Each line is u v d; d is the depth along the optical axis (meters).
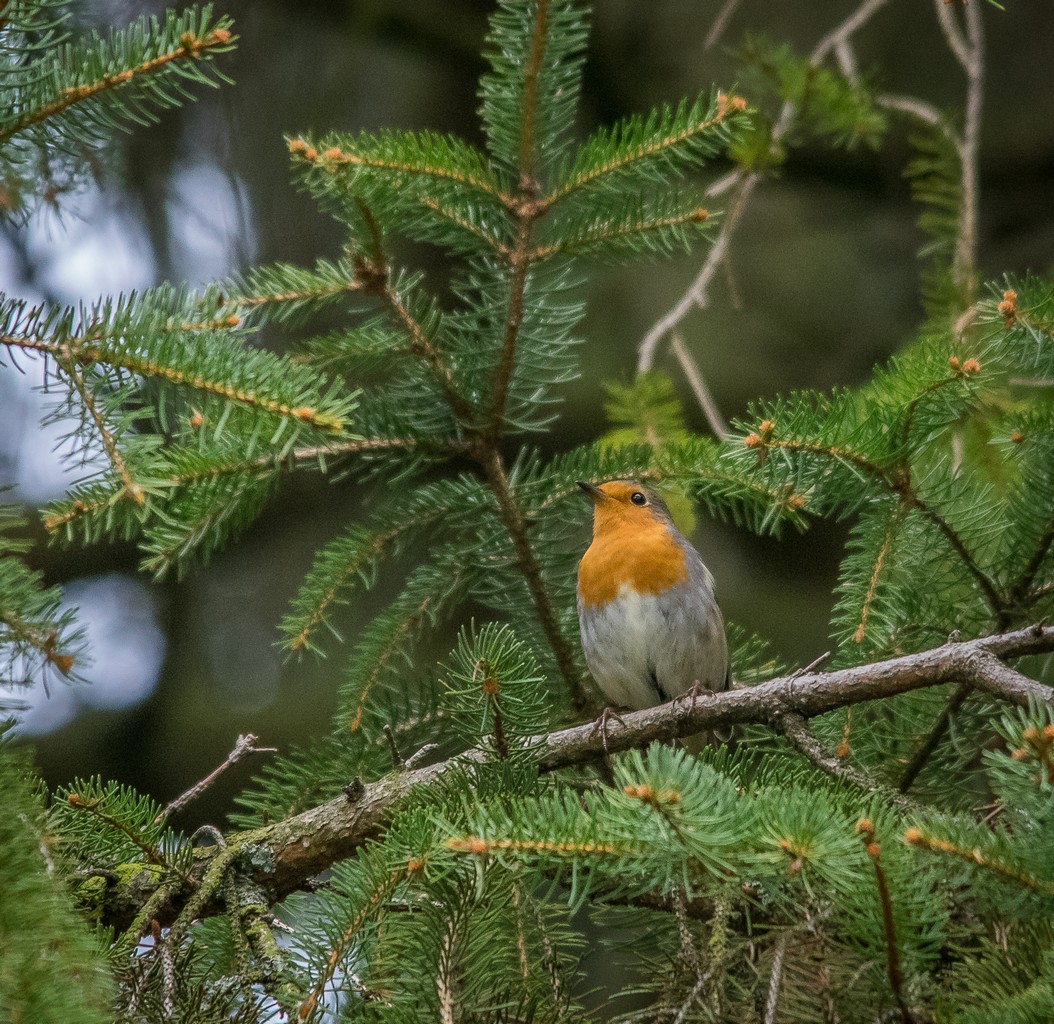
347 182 6.83
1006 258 14.80
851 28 10.84
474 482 8.24
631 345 16.30
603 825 4.65
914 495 7.17
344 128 15.88
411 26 14.44
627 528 9.55
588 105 14.58
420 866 5.29
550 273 7.77
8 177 7.43
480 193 7.19
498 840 4.63
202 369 5.39
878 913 4.68
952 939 5.63
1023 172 14.97
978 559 7.47
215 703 14.39
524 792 6.12
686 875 4.55
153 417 5.78
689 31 16.52
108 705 14.30
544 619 8.43
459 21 14.55
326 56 15.73
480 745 6.31
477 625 14.41
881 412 6.79
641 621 9.34
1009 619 7.43
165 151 13.93
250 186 15.38
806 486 7.19
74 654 5.20
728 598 15.81
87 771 13.84
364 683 8.15
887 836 4.70
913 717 7.47
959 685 7.18
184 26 5.53
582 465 8.34
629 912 6.57
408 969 5.35
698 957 5.56
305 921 5.57
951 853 4.59
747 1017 5.29
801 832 4.54
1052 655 7.68
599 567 9.41
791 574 16.31
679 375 15.98
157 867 6.25
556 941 6.21
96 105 5.52
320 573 8.24
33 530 13.91
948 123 10.28
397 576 14.41
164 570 7.35
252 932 5.71
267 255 15.30
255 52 15.09
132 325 5.44
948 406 6.68
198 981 5.81
